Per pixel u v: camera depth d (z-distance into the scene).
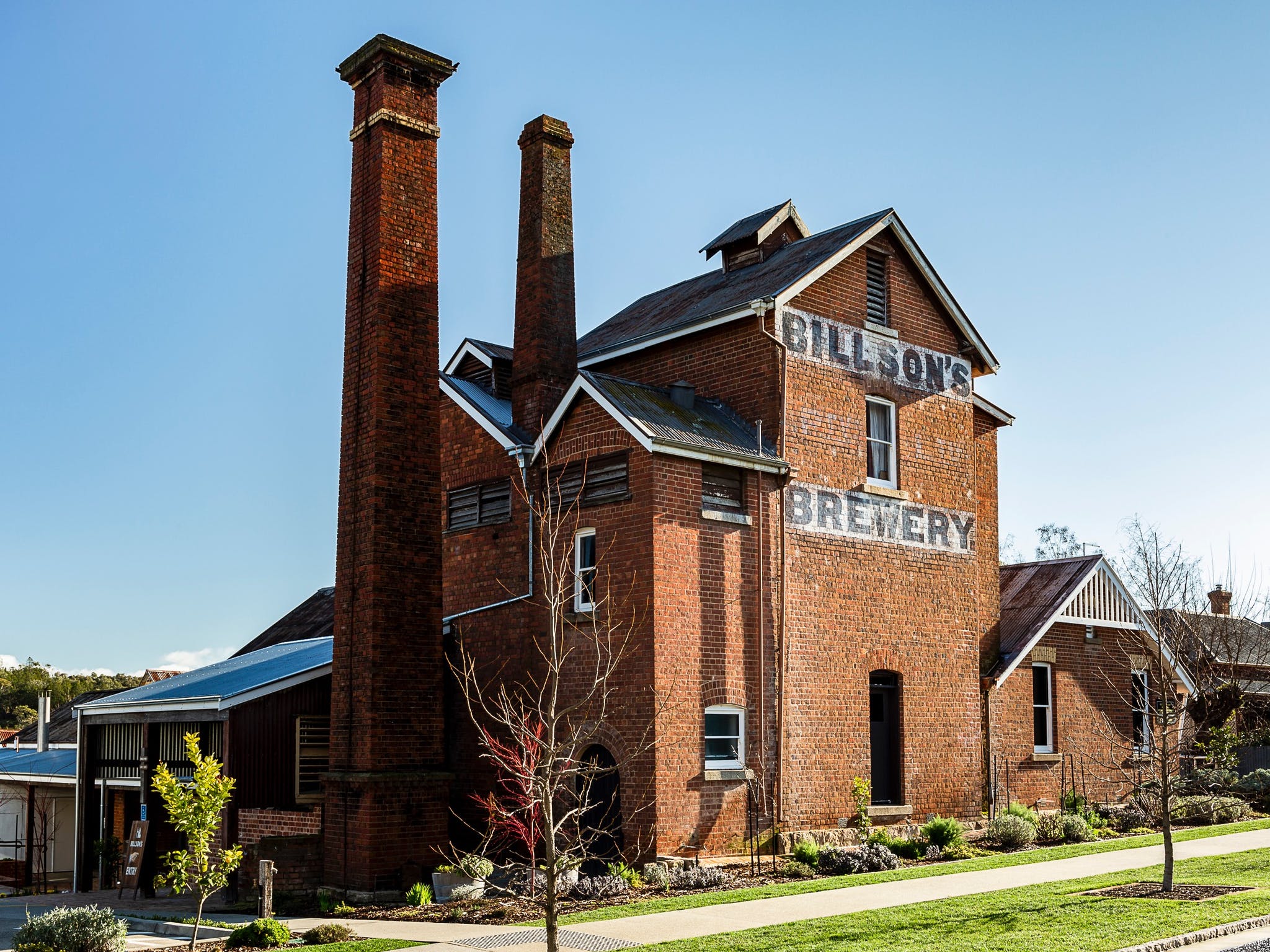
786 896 16.03
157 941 15.66
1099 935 12.55
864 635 22.20
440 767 19.36
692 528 19.77
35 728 39.28
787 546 21.12
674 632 19.19
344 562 19.80
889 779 22.58
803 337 22.14
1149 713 24.80
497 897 17.44
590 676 19.91
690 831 18.86
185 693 22.42
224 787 14.53
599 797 19.64
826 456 22.16
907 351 24.25
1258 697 36.38
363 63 20.80
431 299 20.56
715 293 24.67
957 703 23.80
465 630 22.30
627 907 15.45
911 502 23.69
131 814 25.86
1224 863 17.92
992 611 26.11
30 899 22.47
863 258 23.70
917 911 14.20
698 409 21.91
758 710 20.14
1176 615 26.97
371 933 14.81
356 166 21.02
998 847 21.61
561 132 24.17
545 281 23.28
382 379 19.69
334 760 19.27
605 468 20.39
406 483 19.73
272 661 25.25
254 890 19.66
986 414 27.48
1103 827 24.16
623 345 24.08
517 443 22.19
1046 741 26.62
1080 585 27.22
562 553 20.91
